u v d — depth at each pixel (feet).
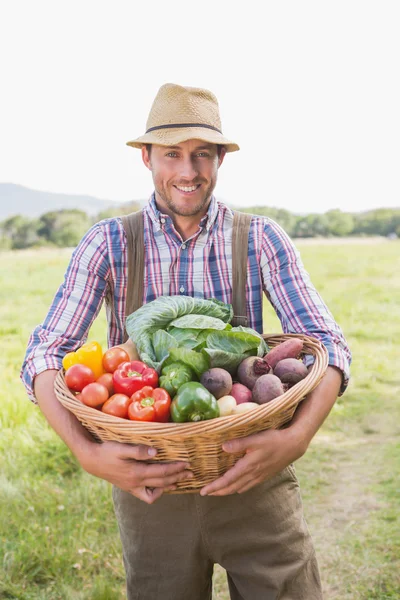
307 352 6.39
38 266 43.47
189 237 6.93
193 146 6.48
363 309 28.81
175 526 6.47
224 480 5.33
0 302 30.07
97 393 5.48
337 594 9.36
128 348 6.37
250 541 6.52
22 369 6.51
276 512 6.54
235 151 6.98
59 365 6.33
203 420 5.15
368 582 9.56
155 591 6.77
